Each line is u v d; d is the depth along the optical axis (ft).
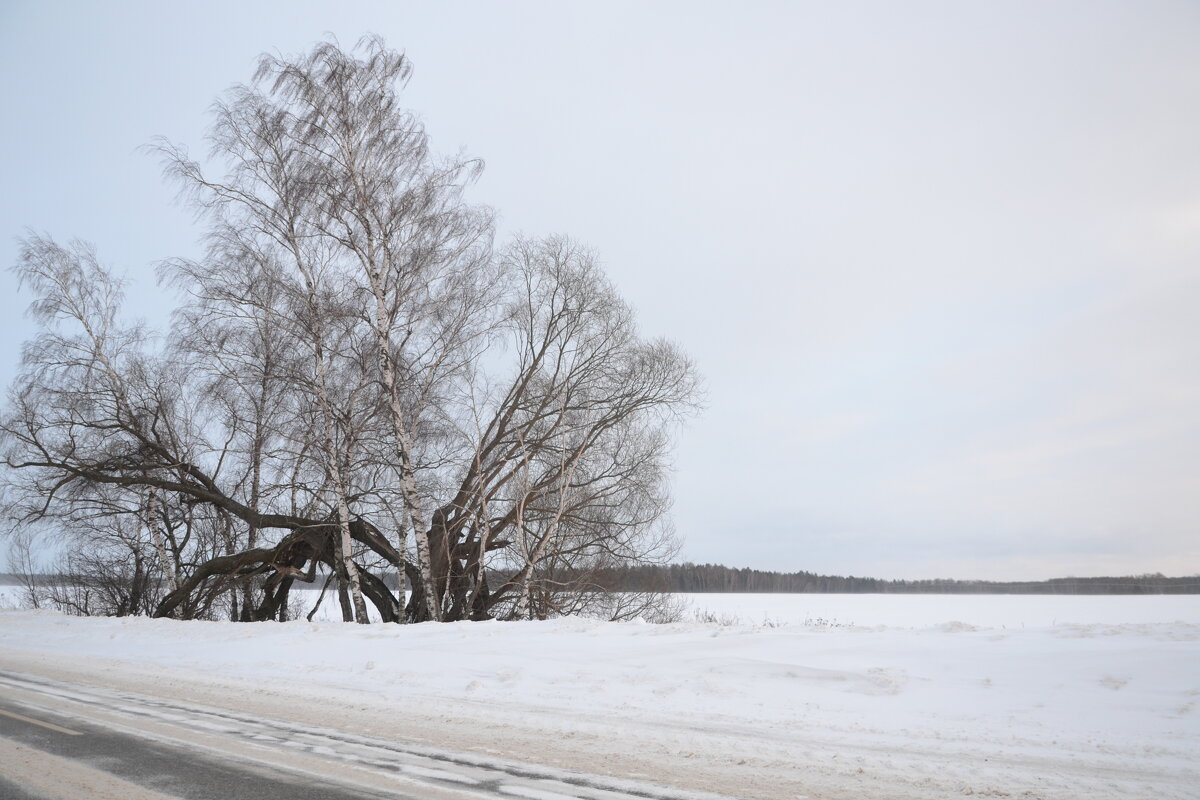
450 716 29.43
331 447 71.41
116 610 104.53
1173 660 29.19
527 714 29.32
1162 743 22.04
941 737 24.00
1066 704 26.27
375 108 71.51
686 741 24.57
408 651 44.96
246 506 84.17
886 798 18.49
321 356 70.59
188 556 99.25
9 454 81.76
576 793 19.01
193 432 86.94
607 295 77.61
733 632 43.21
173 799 18.98
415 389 73.10
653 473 79.00
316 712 30.99
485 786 19.71
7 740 25.96
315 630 56.95
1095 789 18.78
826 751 22.90
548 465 78.64
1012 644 34.73
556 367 77.05
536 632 48.14
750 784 19.77
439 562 75.46
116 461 81.92
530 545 79.82
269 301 70.03
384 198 71.41
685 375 79.15
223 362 72.28
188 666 46.80
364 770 21.45
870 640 38.06
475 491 75.61
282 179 70.59
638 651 39.86
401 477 71.05
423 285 71.97
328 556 83.76
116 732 27.14
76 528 93.15
